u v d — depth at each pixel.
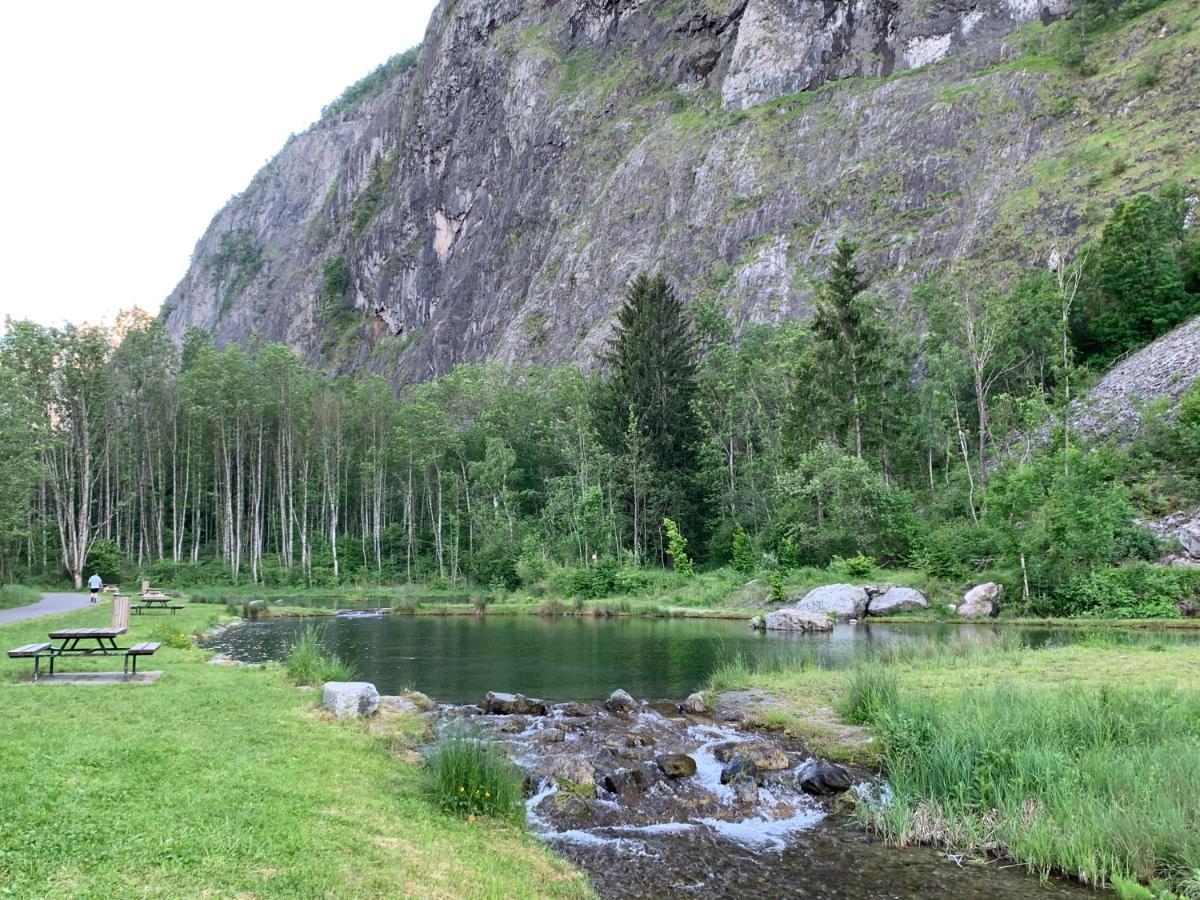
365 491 68.12
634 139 109.88
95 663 15.79
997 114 74.69
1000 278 61.09
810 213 82.00
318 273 169.88
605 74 122.50
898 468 54.25
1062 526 31.83
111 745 8.79
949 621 31.31
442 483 68.06
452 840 7.61
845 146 84.38
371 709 12.73
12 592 33.78
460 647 25.19
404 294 143.75
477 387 73.31
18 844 5.76
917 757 10.52
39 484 52.62
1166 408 39.88
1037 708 11.80
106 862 5.65
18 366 49.59
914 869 8.27
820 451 45.69
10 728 9.35
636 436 54.09
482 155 134.12
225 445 60.66
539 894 6.86
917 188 75.44
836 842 9.01
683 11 116.56
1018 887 7.84
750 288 78.75
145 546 61.03
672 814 9.78
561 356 91.81
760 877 8.02
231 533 62.31
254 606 38.25
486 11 144.12
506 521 57.78
